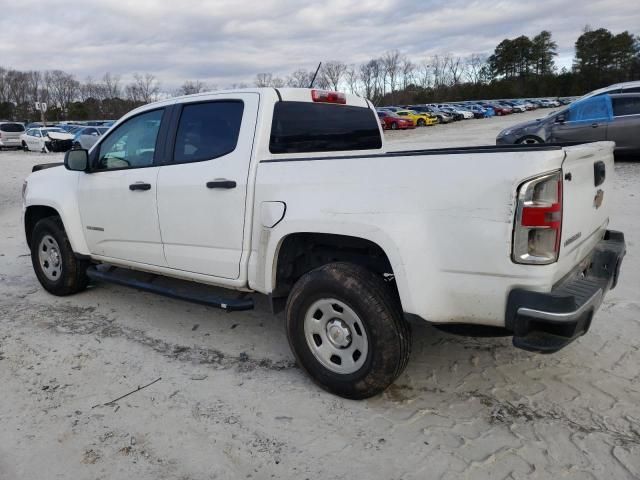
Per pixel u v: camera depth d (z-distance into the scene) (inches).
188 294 158.4
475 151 110.6
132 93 3346.5
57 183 200.4
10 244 309.6
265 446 113.3
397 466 105.7
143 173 166.7
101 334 173.0
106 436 118.1
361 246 130.6
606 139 501.0
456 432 115.7
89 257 195.6
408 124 1515.7
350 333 125.8
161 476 105.1
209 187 147.9
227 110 151.0
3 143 1211.2
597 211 130.9
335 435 116.1
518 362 145.7
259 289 141.9
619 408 122.3
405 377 139.9
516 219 101.2
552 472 102.3
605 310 177.0
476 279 107.6
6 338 171.0
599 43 3545.8
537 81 3501.5
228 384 139.3
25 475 106.5
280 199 133.2
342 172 123.1
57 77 3833.7
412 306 113.9
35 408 129.9
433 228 110.2
